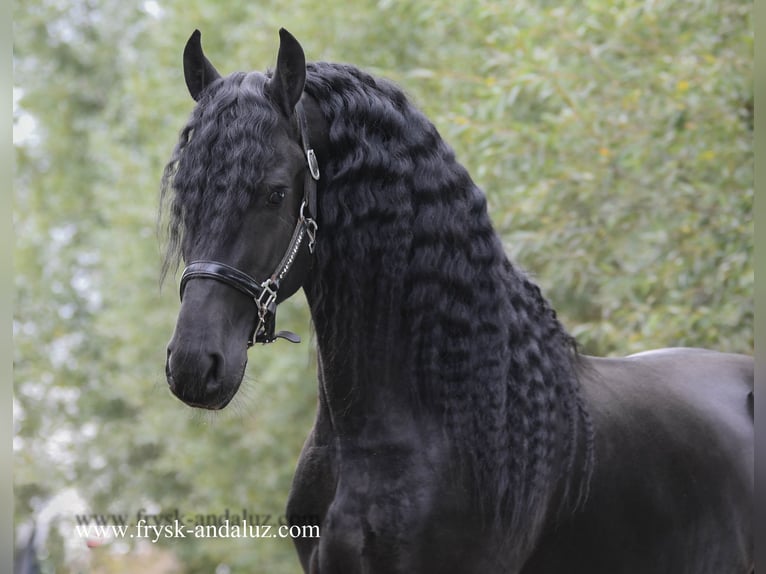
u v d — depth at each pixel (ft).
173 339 14.53
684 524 18.67
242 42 55.36
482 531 15.93
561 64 38.60
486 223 16.48
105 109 90.22
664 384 20.12
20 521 72.49
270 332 15.33
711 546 19.13
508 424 16.10
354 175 15.78
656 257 35.22
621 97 36.42
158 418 58.49
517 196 37.09
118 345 70.54
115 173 68.33
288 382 51.83
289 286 15.53
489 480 15.84
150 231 61.16
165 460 59.62
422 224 15.89
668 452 18.74
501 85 37.01
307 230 15.64
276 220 15.10
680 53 35.99
